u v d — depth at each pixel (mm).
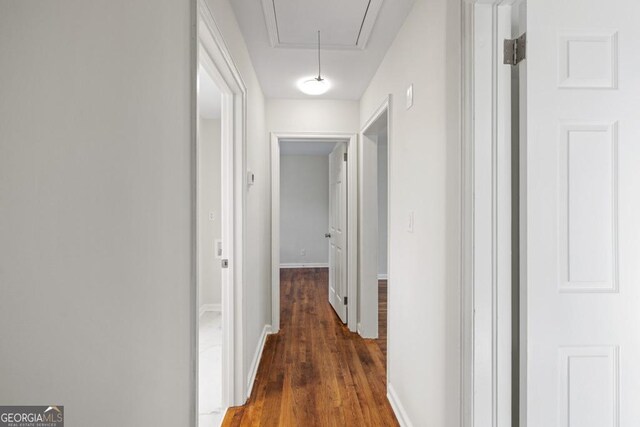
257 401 2266
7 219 486
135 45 798
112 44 705
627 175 1208
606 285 1207
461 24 1299
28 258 517
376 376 2609
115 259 719
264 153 3385
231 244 2203
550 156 1198
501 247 1261
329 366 2773
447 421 1445
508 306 1269
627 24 1212
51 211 555
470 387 1256
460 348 1305
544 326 1196
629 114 1215
